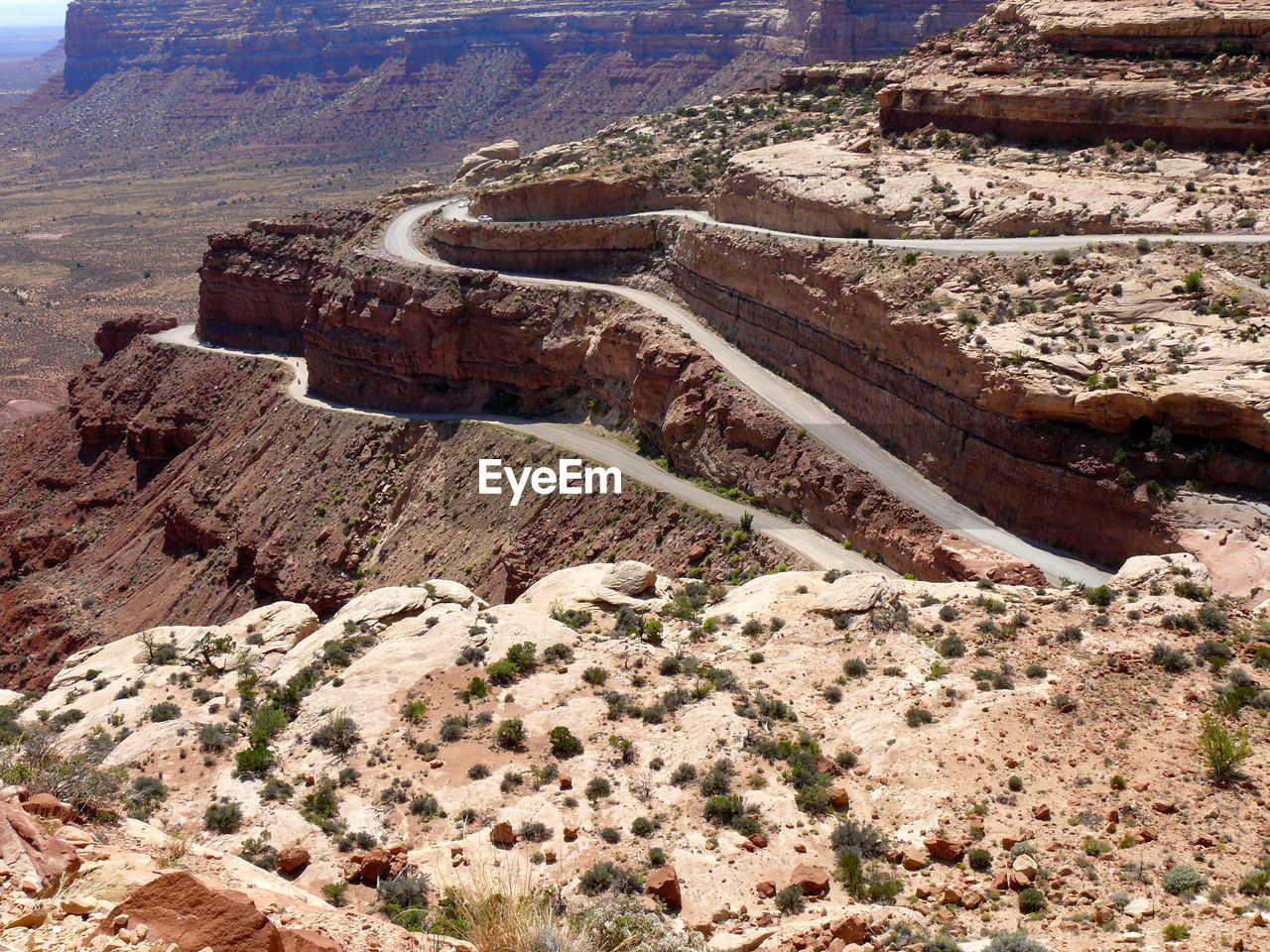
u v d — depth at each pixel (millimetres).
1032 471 64688
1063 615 40156
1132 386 60500
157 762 35156
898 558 67812
